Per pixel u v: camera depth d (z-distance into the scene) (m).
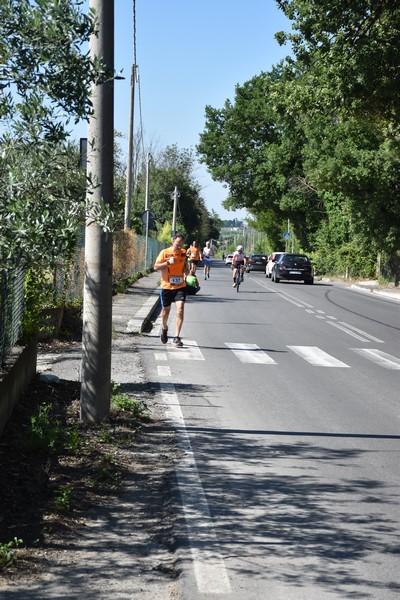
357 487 7.45
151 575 5.24
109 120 8.89
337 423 10.27
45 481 7.00
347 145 47.78
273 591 5.03
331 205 67.00
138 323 20.42
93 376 9.19
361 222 48.62
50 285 15.60
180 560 5.46
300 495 7.12
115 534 5.96
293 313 27.77
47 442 7.88
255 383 13.16
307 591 5.05
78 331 17.56
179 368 14.34
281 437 9.38
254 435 9.42
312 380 13.77
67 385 11.16
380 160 46.03
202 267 83.00
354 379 14.09
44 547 5.59
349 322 25.34
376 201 46.84
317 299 35.62
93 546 5.70
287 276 50.62
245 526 6.23
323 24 24.20
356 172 46.19
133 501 6.75
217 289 40.44
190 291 17.67
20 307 10.61
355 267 60.66
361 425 10.20
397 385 13.60
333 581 5.23
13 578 5.04
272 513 6.58
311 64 27.12
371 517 6.58
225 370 14.41
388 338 21.22
